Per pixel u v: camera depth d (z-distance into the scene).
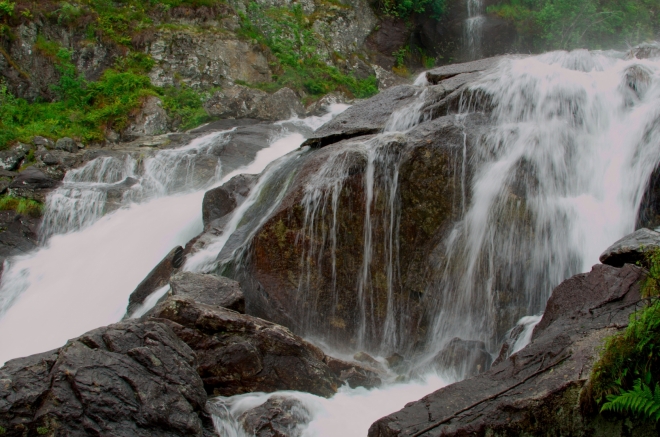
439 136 8.71
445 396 5.17
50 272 12.45
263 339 6.65
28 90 17.83
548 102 9.30
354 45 23.50
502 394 4.95
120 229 13.16
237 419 5.84
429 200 8.55
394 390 6.96
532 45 23.84
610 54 12.17
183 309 6.59
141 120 17.72
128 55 19.30
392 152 8.60
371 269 8.50
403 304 8.41
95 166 15.05
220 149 15.73
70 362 5.25
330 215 8.48
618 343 4.52
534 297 7.92
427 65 24.53
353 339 8.39
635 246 6.09
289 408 6.00
